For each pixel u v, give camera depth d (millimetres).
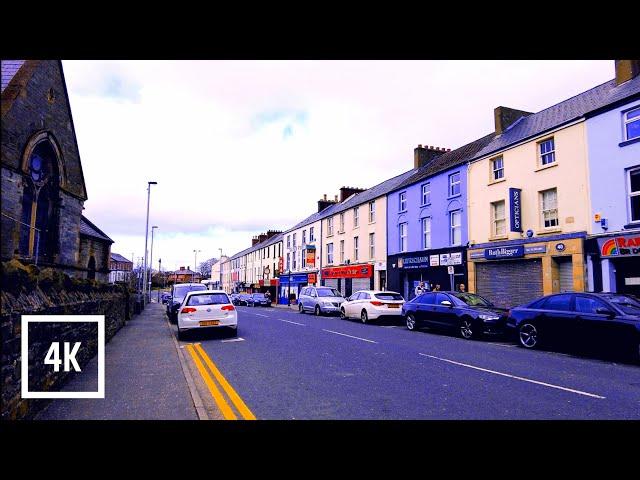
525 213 17344
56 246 15961
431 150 28250
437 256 22125
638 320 8438
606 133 14445
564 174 15797
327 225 36469
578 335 9477
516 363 8508
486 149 19938
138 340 11594
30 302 4641
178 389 6066
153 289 90938
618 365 8453
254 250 64062
